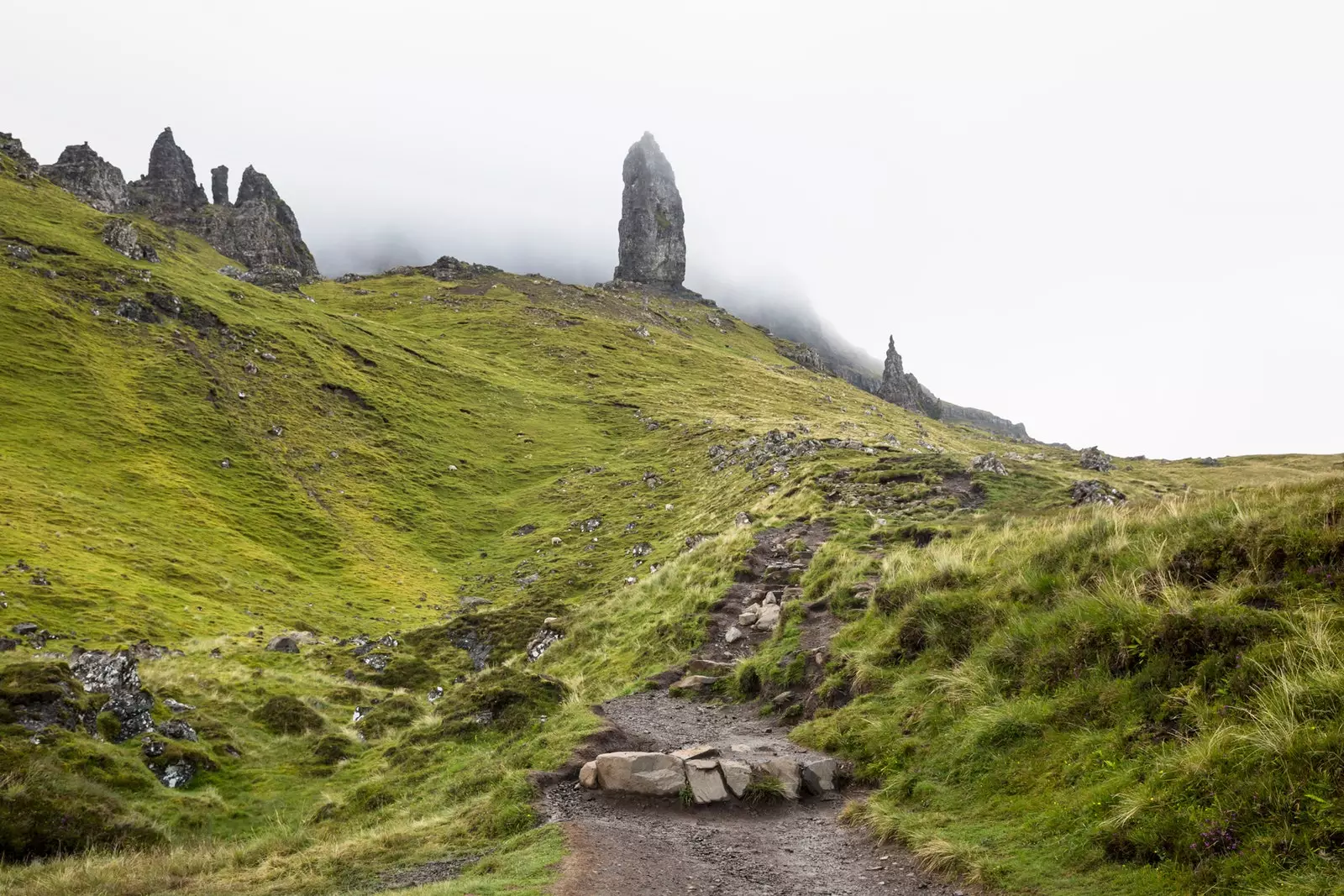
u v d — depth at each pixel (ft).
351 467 330.13
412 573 260.21
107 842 62.85
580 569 238.27
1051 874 28.99
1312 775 25.31
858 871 34.12
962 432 640.17
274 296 496.64
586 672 99.91
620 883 32.94
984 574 57.67
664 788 45.34
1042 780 35.35
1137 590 41.57
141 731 85.15
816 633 73.97
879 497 143.13
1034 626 45.85
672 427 411.34
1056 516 68.44
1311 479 45.44
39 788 65.21
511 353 565.53
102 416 282.97
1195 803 27.55
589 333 624.59
